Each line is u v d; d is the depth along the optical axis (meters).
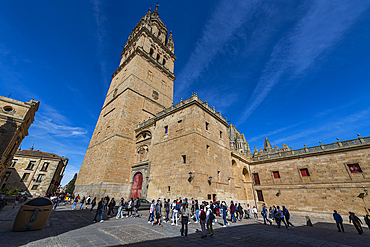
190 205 17.77
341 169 24.64
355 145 23.95
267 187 32.06
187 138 21.95
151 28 47.16
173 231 11.17
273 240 10.27
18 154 42.09
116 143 28.33
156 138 27.02
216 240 9.53
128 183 28.00
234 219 17.33
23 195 28.88
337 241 11.09
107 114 37.41
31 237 8.20
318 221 22.64
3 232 8.70
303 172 28.42
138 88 35.84
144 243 8.31
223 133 29.39
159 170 23.61
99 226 11.76
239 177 31.06
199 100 25.06
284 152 32.12
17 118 21.61
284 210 16.28
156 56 45.03
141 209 20.59
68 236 8.84
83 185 30.77
